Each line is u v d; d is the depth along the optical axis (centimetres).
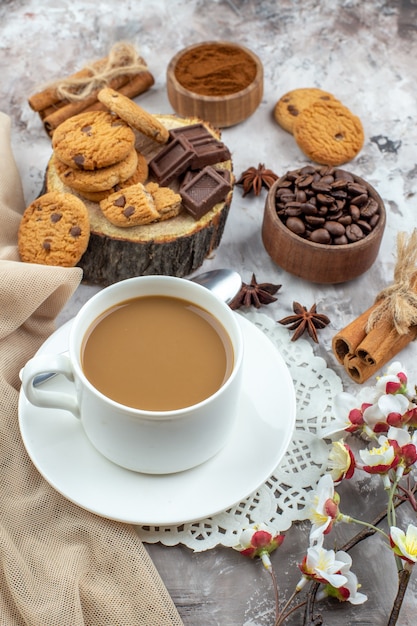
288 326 83
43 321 80
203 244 85
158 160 86
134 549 71
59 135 83
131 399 68
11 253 83
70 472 70
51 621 68
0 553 69
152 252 83
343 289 87
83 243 82
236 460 71
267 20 105
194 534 72
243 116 96
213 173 85
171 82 94
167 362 69
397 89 101
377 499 75
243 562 72
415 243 80
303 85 101
